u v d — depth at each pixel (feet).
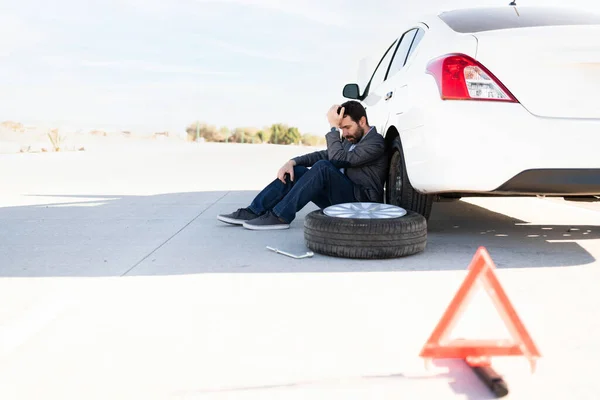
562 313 8.25
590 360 6.59
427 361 6.10
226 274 10.53
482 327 7.63
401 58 15.74
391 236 11.64
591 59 11.13
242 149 77.71
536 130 11.03
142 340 7.31
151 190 26.04
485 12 13.51
